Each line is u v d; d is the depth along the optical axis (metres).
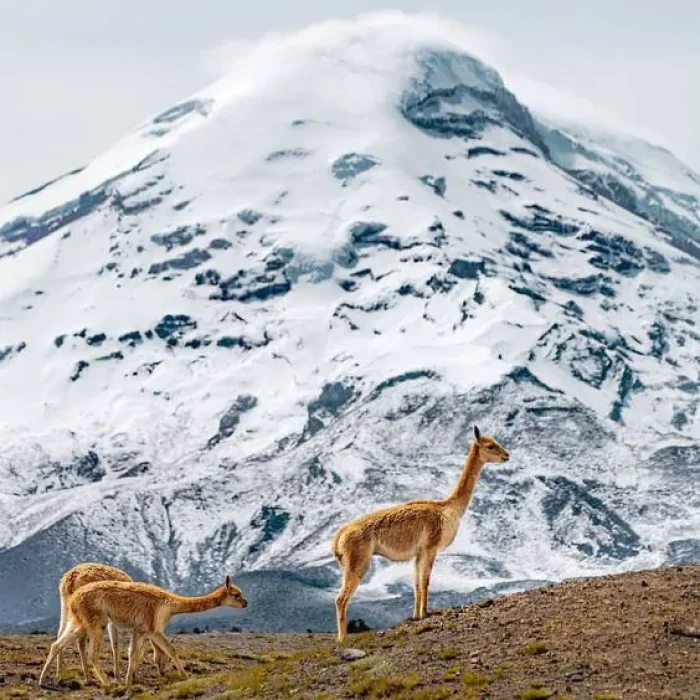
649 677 68.12
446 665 74.31
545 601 81.25
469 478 85.38
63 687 90.31
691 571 84.38
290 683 78.38
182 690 83.38
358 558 83.50
